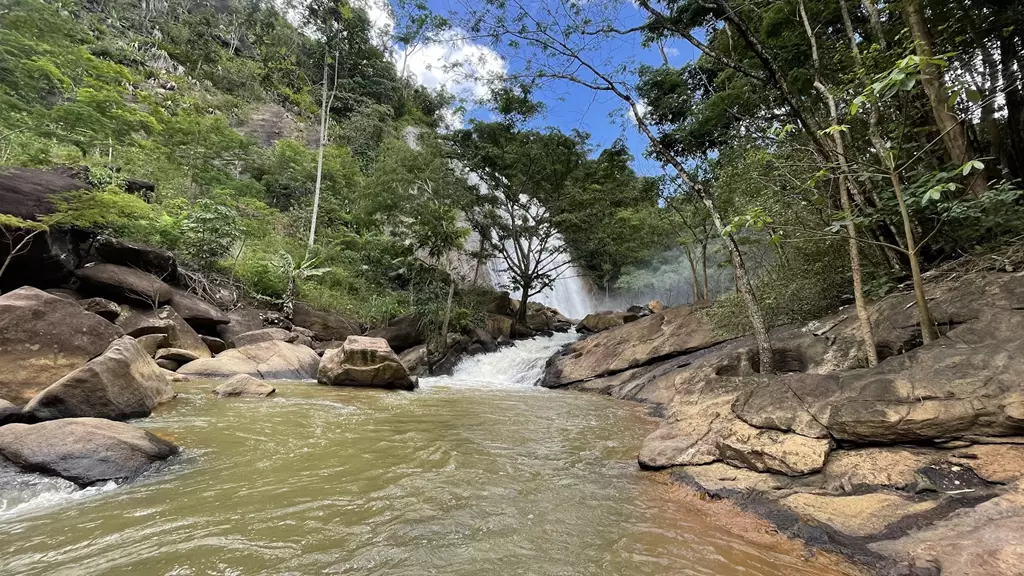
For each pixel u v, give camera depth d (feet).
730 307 28.76
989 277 16.74
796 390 13.73
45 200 31.35
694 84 45.03
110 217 33.88
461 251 70.23
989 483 8.84
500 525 9.65
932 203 17.20
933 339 13.60
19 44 41.73
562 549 8.63
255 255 54.19
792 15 24.98
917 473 9.74
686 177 24.70
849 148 18.10
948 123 18.72
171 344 33.24
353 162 88.12
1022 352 10.56
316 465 13.34
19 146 38.65
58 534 8.46
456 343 50.98
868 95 11.87
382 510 10.18
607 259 68.90
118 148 52.65
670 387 27.84
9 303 17.88
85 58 46.96
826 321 24.20
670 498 11.69
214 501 10.31
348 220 72.18
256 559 7.73
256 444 15.17
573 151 60.13
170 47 97.71
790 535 9.31
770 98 27.84
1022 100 21.97
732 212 27.27
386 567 7.64
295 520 9.43
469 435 18.35
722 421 15.14
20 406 16.05
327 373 31.86
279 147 80.59
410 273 59.93
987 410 9.81
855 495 9.77
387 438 17.07
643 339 38.01
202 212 45.50
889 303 20.38
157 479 11.62
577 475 13.65
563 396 32.17
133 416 17.07
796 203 20.84
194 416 18.37
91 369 15.75
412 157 55.42
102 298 32.86
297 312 49.03
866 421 11.18
